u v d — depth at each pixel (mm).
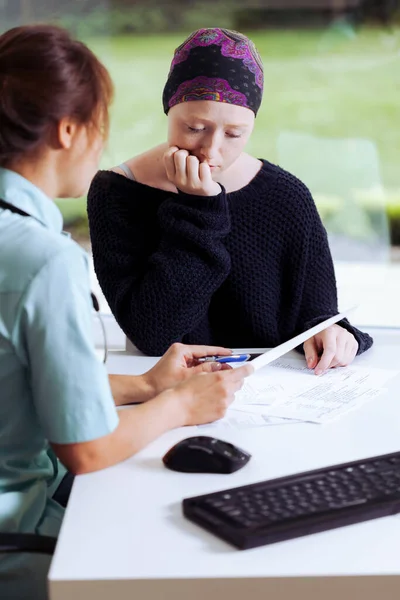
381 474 1003
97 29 2832
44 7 2727
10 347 1030
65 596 819
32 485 1120
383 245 2639
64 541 885
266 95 2914
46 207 1091
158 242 1682
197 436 1090
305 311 1757
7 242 1030
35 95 1026
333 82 2930
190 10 2875
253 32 2932
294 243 1729
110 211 1680
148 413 1139
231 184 1717
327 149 2562
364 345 1602
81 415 1025
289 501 932
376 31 2902
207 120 1510
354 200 2590
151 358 1605
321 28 2910
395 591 826
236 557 851
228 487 1016
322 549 866
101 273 1690
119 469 1066
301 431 1193
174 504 971
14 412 1076
